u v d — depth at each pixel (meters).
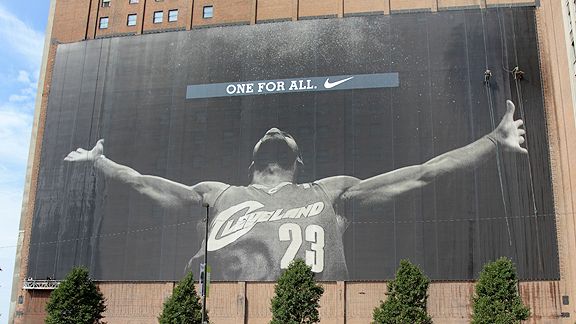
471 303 53.78
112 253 62.00
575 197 51.84
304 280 48.62
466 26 60.72
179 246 60.62
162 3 69.75
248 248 59.03
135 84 66.25
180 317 49.91
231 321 57.62
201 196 61.47
